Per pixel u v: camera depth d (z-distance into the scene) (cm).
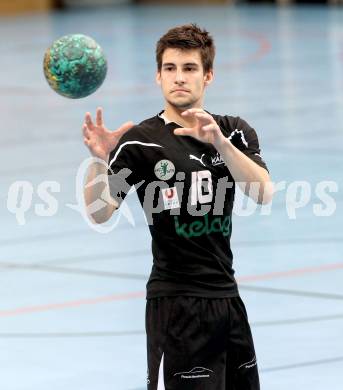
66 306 1683
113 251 2023
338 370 1376
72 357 1456
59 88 1065
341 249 1986
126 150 1050
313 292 1712
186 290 1027
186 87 1041
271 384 1330
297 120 3459
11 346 1507
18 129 3541
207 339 1028
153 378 1031
